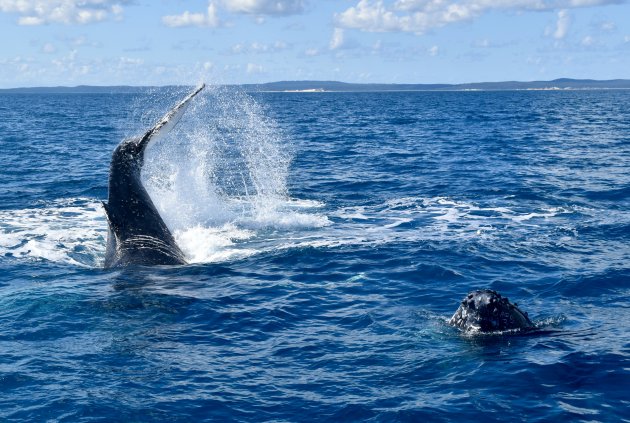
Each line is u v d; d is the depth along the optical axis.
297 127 70.06
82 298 14.41
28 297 14.45
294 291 14.99
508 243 18.89
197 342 12.08
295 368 10.92
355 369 10.84
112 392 10.09
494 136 56.69
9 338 12.21
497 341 11.80
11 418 9.32
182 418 9.36
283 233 20.55
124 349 11.73
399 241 19.23
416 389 10.09
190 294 14.70
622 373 10.43
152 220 17.38
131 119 86.00
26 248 18.86
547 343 11.66
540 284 15.20
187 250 18.56
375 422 9.19
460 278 15.73
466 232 20.41
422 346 11.69
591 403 9.55
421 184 29.92
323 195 27.41
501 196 26.55
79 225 21.81
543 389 9.98
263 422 9.24
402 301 14.26
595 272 15.88
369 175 33.00
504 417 9.23
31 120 85.88
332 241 19.41
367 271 16.45
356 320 13.12
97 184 30.38
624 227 20.67
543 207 24.25
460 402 9.65
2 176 32.75
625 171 33.41
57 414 9.44
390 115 98.38
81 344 11.95
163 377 10.60
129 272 16.30
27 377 10.57
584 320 12.92
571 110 112.75
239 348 11.79
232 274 16.28
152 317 13.34
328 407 9.60
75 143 51.47
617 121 78.69
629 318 13.01
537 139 53.28
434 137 56.19
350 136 57.75
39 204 25.47
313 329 12.68
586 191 27.36
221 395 9.98
